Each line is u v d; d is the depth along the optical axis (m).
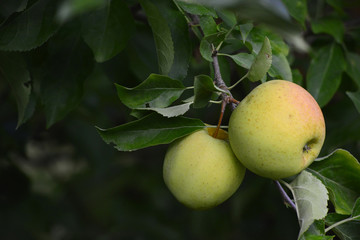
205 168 0.81
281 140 0.78
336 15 1.04
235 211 1.15
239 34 0.87
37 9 0.85
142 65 1.00
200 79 0.80
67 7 0.67
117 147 0.82
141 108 0.82
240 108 0.80
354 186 0.83
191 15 0.90
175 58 0.87
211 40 0.85
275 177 0.80
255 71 0.81
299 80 0.97
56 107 0.94
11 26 0.85
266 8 0.69
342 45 1.01
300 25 0.96
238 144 0.79
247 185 1.14
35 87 0.94
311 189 0.81
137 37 1.00
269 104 0.79
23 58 0.89
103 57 0.86
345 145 1.11
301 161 0.79
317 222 0.80
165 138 0.82
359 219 0.81
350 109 1.03
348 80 1.03
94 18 0.86
